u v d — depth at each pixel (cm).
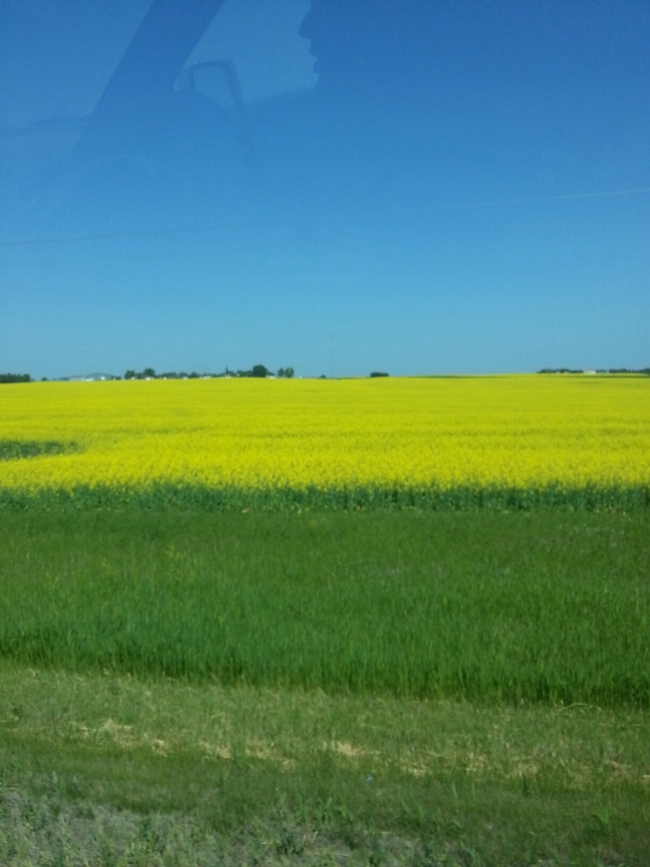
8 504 1398
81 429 2523
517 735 447
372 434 2241
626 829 345
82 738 450
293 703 498
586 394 4119
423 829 346
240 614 653
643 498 1348
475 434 2231
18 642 619
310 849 334
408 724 463
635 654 552
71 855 332
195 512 1314
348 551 920
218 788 380
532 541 998
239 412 3097
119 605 677
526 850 330
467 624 621
